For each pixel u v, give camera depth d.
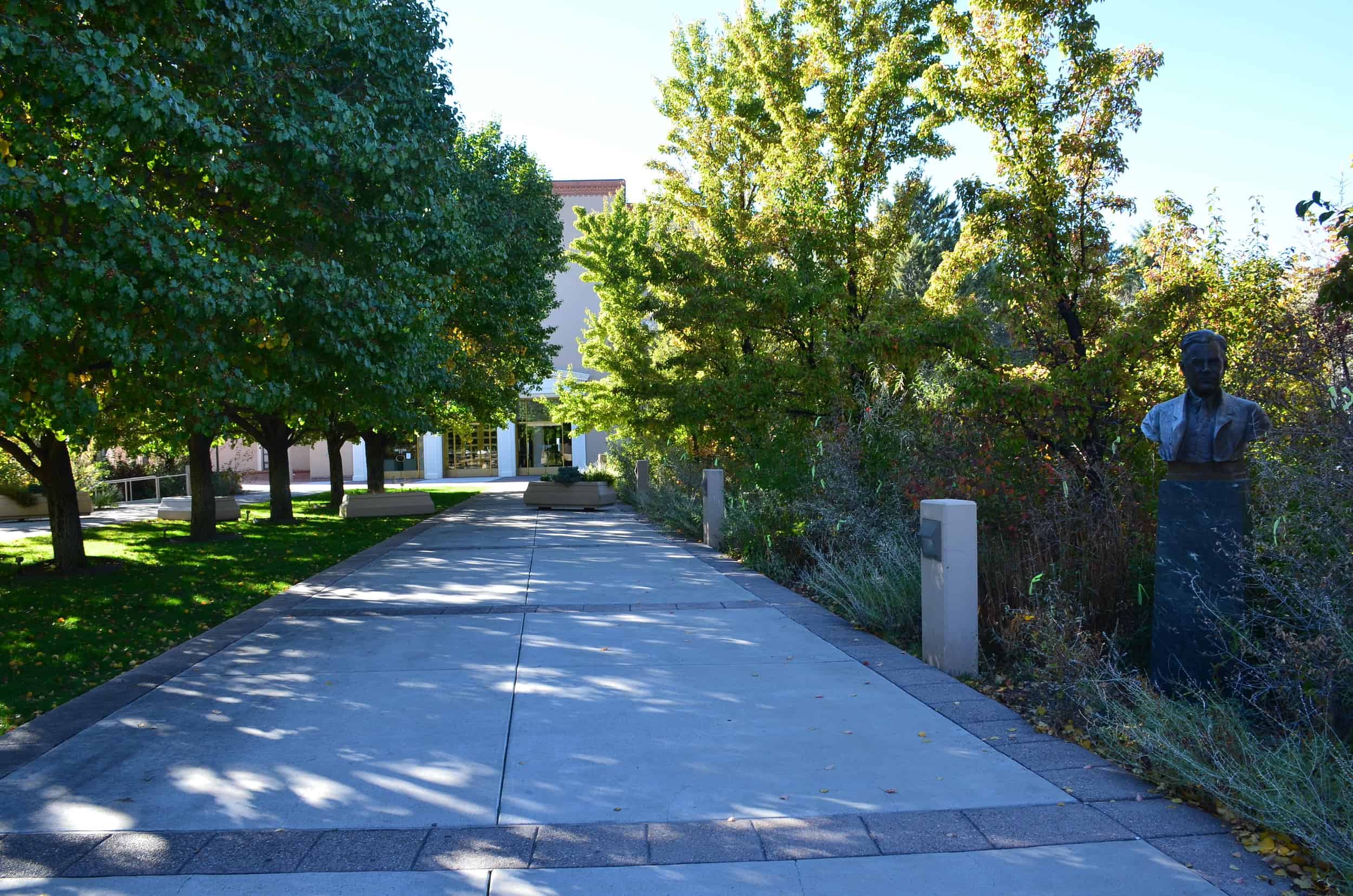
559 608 8.76
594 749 4.70
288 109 7.84
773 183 16.09
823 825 3.73
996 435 9.56
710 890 3.20
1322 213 5.44
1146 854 3.45
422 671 6.35
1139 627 6.41
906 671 6.25
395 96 9.26
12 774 4.39
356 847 3.56
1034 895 3.14
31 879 3.30
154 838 3.65
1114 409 9.72
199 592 10.14
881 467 10.58
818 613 8.42
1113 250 11.02
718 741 4.81
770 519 11.78
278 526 18.92
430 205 9.31
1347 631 4.27
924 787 4.13
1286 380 8.20
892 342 11.57
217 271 6.63
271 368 8.48
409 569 11.82
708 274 16.41
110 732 5.04
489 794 4.10
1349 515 4.89
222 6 6.90
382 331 8.62
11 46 5.23
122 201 6.02
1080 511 7.57
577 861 3.43
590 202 44.81
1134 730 4.32
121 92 5.97
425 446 46.78
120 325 6.44
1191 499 5.22
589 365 26.50
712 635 7.45
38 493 22.98
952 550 6.24
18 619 8.59
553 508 23.30
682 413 16.22
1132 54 10.51
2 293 5.64
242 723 5.20
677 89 19.09
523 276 20.11
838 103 14.63
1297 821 3.41
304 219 8.31
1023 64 10.62
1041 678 5.59
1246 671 4.88
